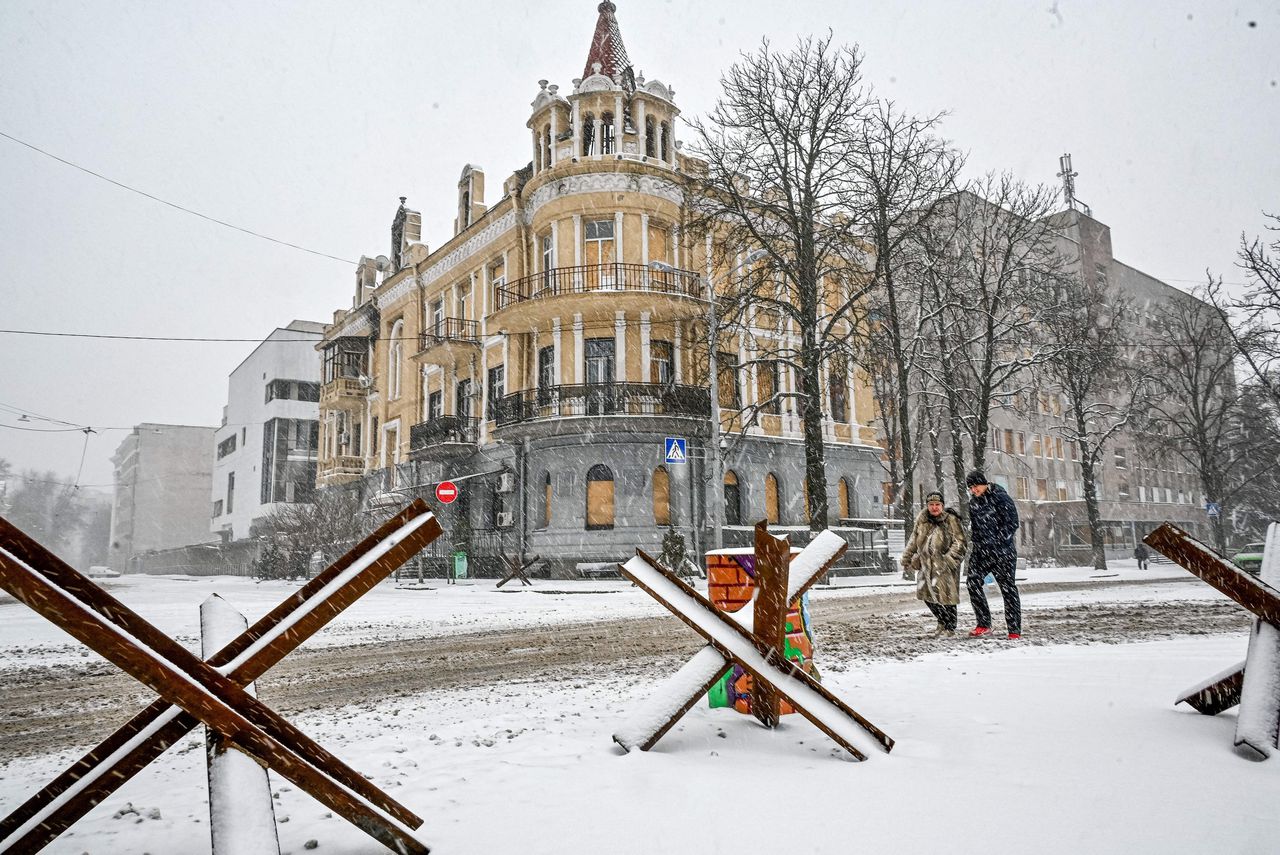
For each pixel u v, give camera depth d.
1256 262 28.41
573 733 3.52
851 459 31.89
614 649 7.82
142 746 1.81
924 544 8.03
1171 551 3.00
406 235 40.62
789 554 3.17
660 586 3.14
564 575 25.67
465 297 33.88
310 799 2.62
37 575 1.62
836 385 32.56
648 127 28.53
